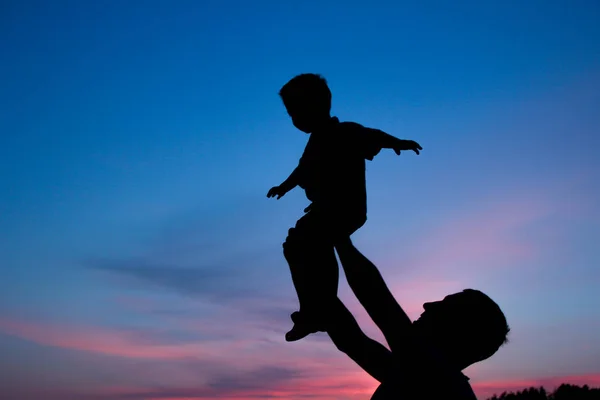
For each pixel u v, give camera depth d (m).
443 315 1.94
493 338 1.92
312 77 2.73
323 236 2.44
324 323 2.25
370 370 2.13
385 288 1.76
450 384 1.72
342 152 2.59
